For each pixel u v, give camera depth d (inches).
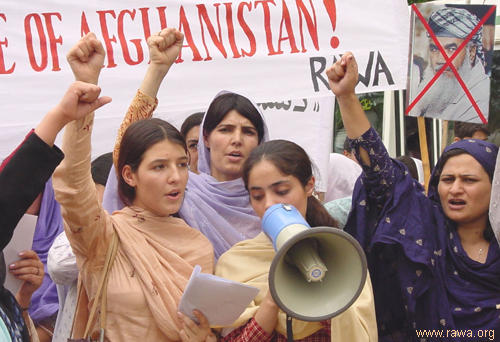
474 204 101.7
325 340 88.0
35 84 137.3
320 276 72.9
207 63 138.9
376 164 101.3
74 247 87.8
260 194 90.4
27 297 96.1
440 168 107.6
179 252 93.4
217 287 77.9
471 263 100.5
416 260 98.0
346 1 137.3
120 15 138.2
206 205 110.7
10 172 66.8
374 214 105.0
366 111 258.7
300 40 138.3
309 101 153.1
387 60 136.6
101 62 78.2
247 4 138.3
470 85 131.3
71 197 81.5
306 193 93.5
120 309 86.8
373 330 86.4
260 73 138.8
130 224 92.9
